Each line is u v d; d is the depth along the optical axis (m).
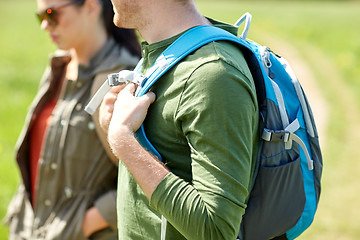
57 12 2.96
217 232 1.71
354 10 40.78
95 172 2.98
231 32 2.09
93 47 3.02
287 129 1.96
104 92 2.19
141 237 2.01
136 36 3.11
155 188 1.79
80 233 2.97
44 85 3.29
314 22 29.08
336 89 12.98
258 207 1.93
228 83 1.74
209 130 1.73
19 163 3.26
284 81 2.09
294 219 2.00
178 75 1.82
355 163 7.61
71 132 2.95
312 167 2.04
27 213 3.28
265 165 1.93
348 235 5.50
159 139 1.90
